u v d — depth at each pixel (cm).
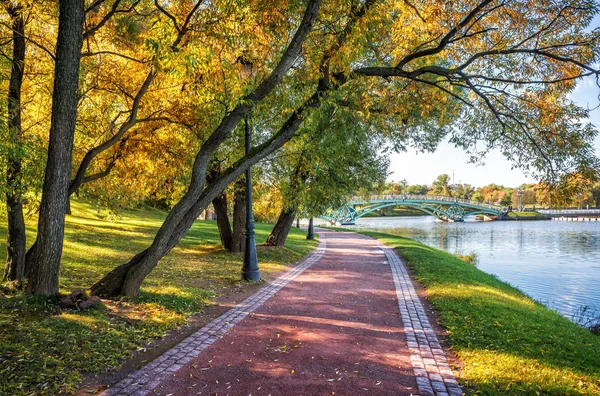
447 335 680
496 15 892
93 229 1994
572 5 791
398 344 631
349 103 1100
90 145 1097
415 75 884
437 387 476
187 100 1034
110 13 851
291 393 454
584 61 802
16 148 665
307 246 2259
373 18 805
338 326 720
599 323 1133
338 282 1169
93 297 719
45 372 468
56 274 721
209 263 1395
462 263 1852
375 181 1908
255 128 1414
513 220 9838
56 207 704
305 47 935
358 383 484
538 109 884
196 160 825
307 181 1664
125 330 635
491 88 893
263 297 943
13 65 806
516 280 2116
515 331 686
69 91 669
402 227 6744
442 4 884
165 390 454
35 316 630
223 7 806
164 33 734
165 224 830
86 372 487
